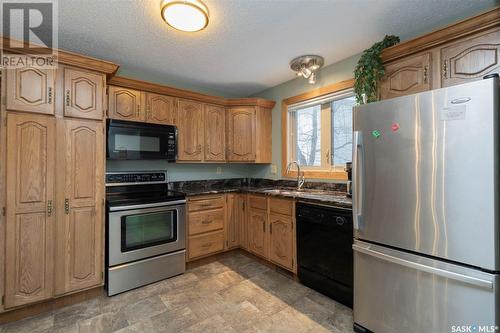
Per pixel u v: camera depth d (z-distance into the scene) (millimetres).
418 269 1371
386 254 1526
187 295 2213
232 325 1793
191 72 2955
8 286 1790
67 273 2014
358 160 1655
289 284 2406
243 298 2158
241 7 1731
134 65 2738
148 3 1679
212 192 2961
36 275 1888
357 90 2115
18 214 1825
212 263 2947
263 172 3660
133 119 2645
